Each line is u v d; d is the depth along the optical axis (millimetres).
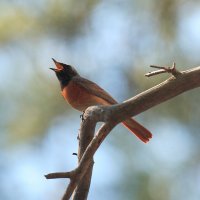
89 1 12773
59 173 6145
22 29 12523
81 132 7156
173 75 6812
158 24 12523
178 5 12594
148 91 6832
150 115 11336
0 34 12484
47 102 11672
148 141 10016
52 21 12531
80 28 12602
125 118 6895
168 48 12039
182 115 11250
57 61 12117
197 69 6801
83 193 6777
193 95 11266
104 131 6836
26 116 11492
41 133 11430
